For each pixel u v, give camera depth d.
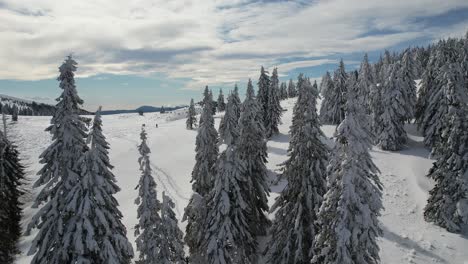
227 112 20.27
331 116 54.06
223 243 16.27
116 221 14.80
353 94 12.95
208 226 17.09
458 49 45.53
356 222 12.62
